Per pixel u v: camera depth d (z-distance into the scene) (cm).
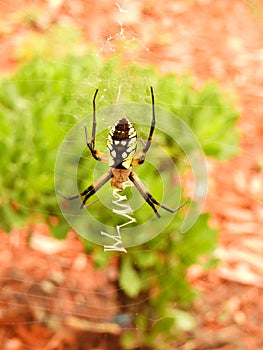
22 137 35
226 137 35
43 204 36
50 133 35
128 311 38
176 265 37
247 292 40
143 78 37
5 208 36
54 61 38
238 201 41
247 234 41
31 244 40
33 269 39
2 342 38
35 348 38
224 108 36
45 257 39
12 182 35
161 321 38
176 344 38
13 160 35
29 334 38
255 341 39
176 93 36
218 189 41
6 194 35
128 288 37
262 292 40
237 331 39
